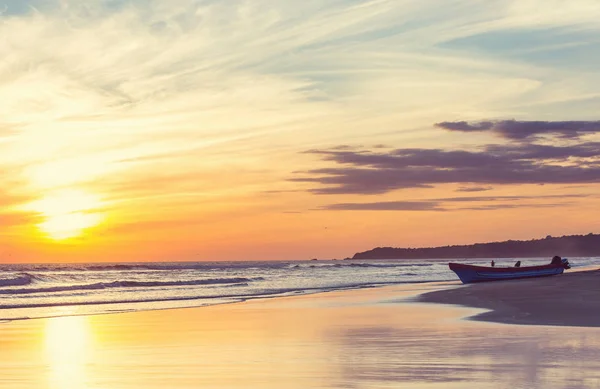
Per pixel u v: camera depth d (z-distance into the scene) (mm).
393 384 10703
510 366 11984
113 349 16250
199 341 17625
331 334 18406
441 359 13016
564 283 38938
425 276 81062
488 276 55156
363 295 39625
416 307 28125
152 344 17141
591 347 14258
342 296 38938
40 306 33750
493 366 12023
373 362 12891
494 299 30109
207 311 28938
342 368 12305
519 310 23859
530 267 55344
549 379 10719
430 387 10367
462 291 37406
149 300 38188
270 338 17953
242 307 31031
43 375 12344
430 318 22609
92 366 13367
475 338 16219
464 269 55812
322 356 14148
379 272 98875
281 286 55688
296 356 14242
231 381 11477
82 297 41125
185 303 35312
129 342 17719
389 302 32188
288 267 133000
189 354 15023
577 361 12414
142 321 24375
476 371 11578
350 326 20516
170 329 21156
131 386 11195
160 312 28797
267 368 12719
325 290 47906
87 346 16922
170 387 11047
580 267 110125
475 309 25922
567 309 23359
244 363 13453
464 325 19688
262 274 88938
